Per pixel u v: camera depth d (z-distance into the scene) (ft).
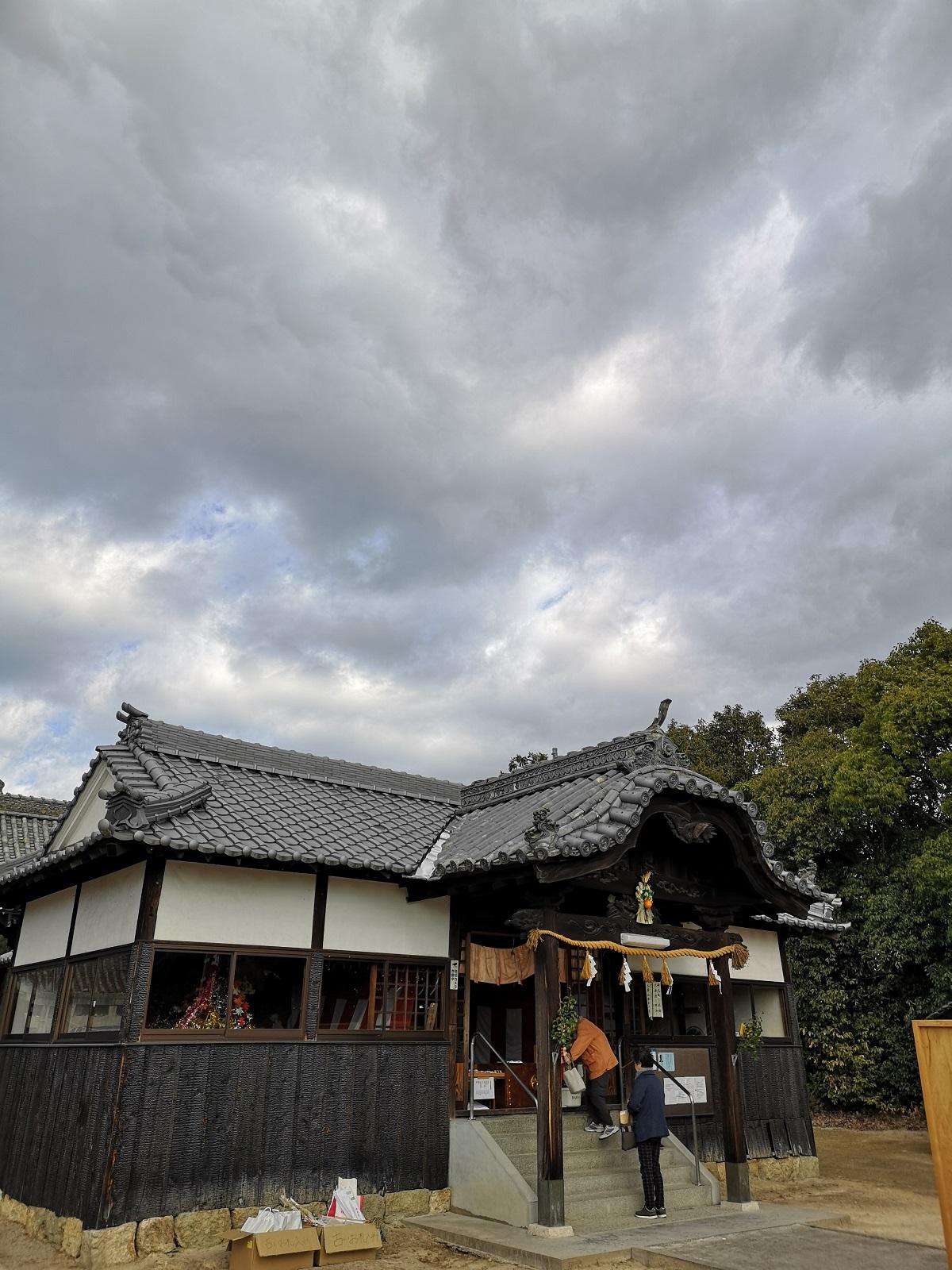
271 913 32.01
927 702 62.75
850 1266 24.82
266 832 32.55
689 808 33.91
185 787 32.04
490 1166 31.27
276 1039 30.83
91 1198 26.30
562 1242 27.09
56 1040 32.99
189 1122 27.94
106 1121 26.81
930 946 61.72
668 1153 36.17
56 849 39.83
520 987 41.50
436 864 35.58
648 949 33.60
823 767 70.54
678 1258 25.41
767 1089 43.65
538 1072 29.86
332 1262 26.43
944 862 58.08
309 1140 30.22
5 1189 32.65
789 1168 42.60
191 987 31.45
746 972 44.78
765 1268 24.49
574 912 40.11
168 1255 26.25
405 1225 30.76
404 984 34.91
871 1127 62.03
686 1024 43.24
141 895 29.63
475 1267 26.21
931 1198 37.68
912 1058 62.95
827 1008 66.80
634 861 34.94
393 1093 32.76
